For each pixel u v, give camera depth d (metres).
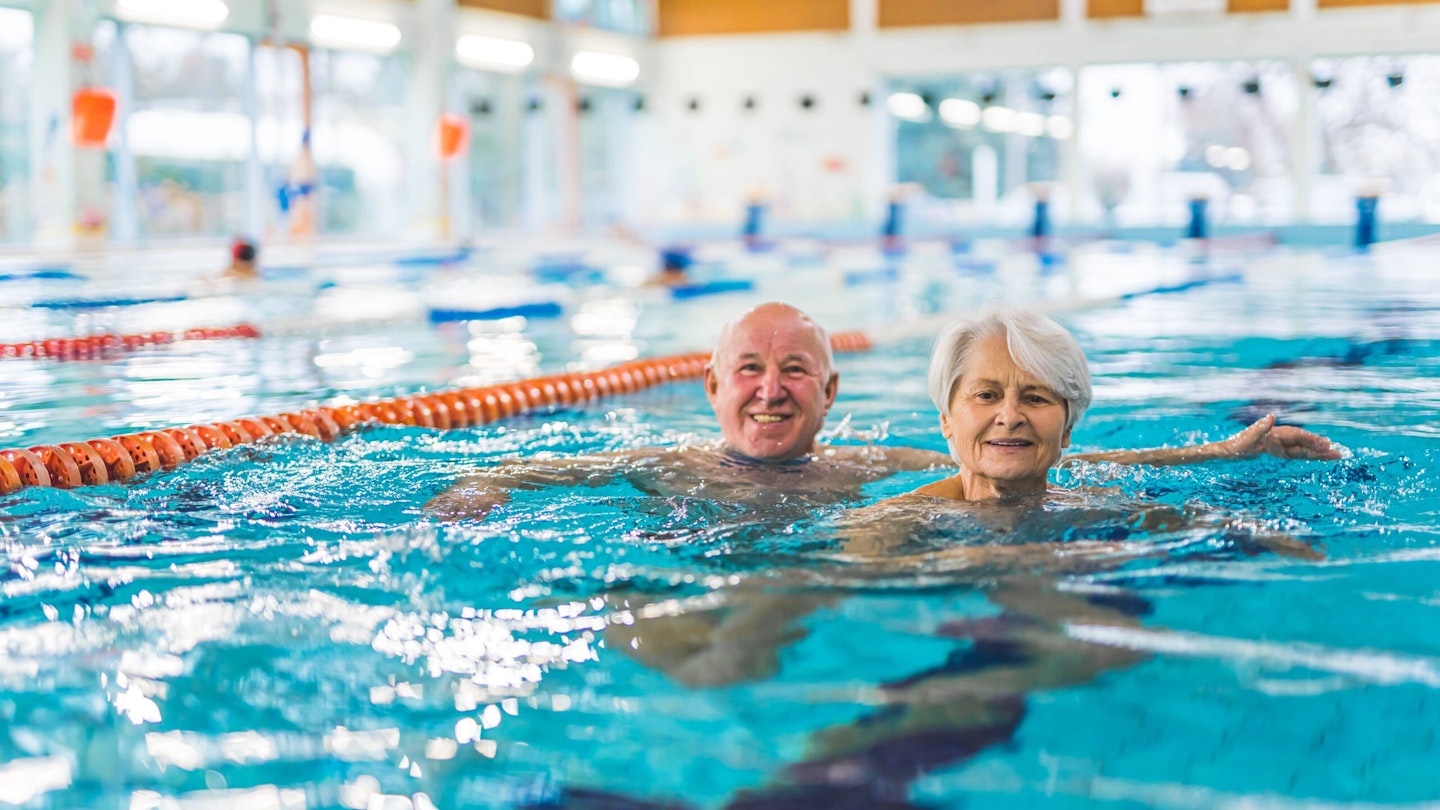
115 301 8.23
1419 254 11.77
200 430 3.43
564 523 2.32
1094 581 1.93
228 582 2.04
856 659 1.66
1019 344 2.21
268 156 14.66
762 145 18.42
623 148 19.23
